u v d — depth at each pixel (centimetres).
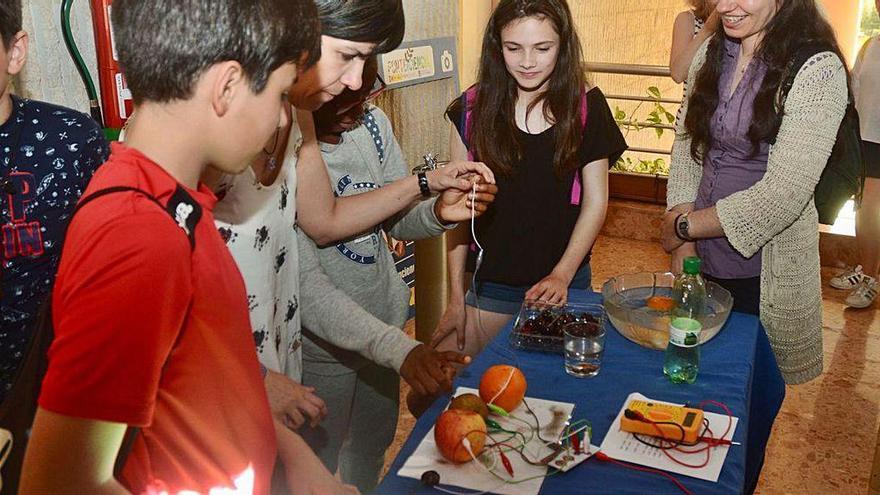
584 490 129
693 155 227
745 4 198
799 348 226
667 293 199
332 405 194
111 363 76
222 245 94
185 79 82
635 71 443
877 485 254
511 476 132
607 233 480
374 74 168
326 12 130
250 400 100
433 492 129
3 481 87
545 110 214
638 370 170
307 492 123
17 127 140
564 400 158
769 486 257
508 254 226
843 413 298
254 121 88
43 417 78
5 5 126
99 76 185
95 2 179
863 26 477
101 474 80
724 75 217
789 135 199
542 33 202
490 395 150
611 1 502
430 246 288
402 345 166
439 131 386
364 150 188
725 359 174
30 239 141
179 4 81
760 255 221
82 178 146
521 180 221
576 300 208
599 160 220
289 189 155
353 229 176
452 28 388
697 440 142
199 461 95
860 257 392
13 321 143
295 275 165
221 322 91
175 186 84
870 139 366
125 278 76
